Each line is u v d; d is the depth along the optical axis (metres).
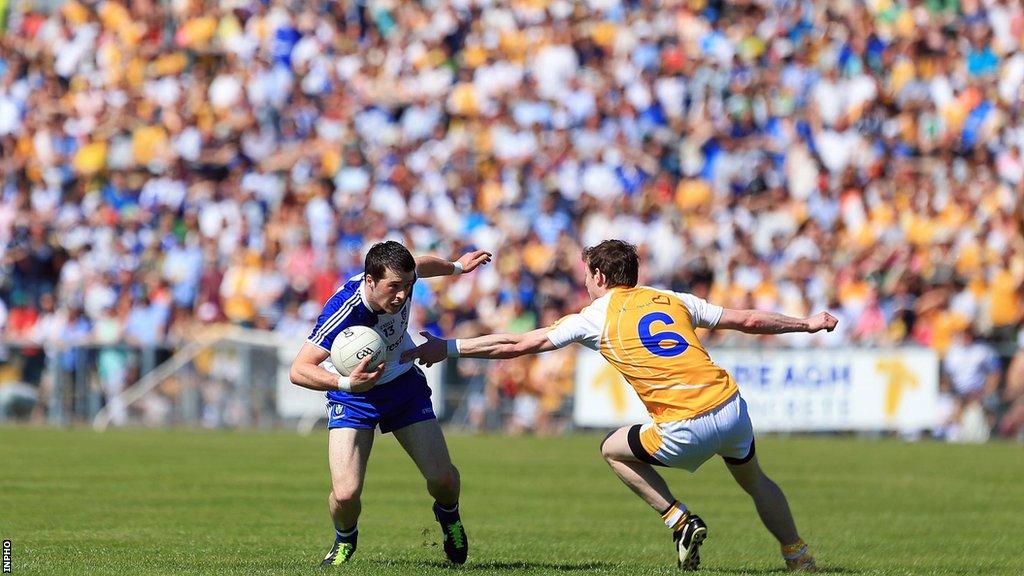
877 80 84.19
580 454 57.81
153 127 94.75
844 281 74.00
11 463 51.19
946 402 66.12
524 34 92.00
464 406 70.56
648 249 79.25
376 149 90.19
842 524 37.31
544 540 33.31
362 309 25.39
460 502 41.72
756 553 31.66
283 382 71.12
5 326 88.19
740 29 88.88
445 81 92.19
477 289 79.69
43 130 96.25
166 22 100.88
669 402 25.44
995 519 38.44
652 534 34.72
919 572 27.83
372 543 32.03
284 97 93.94
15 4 105.19
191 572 25.14
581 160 84.00
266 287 82.62
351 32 97.12
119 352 73.06
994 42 85.19
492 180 85.62
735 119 84.81
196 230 89.00
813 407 66.75
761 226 80.44
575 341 26.05
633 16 90.38
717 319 26.20
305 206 86.50
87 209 92.81
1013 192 78.62
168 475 47.53
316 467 50.78
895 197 78.94
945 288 72.69
